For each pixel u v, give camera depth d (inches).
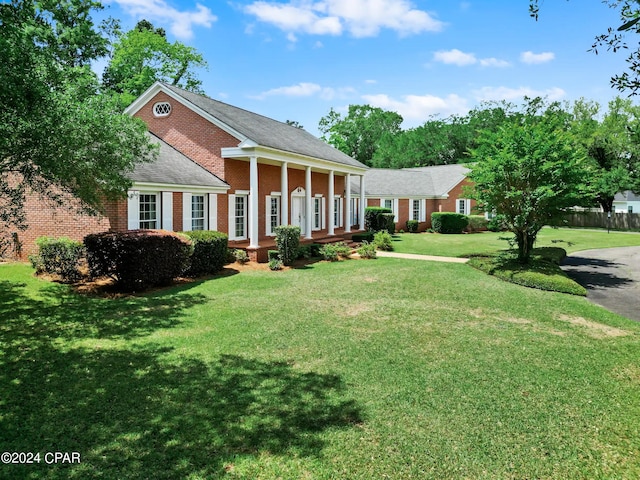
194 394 217.9
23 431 181.0
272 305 412.5
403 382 240.5
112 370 247.1
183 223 647.1
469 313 401.4
